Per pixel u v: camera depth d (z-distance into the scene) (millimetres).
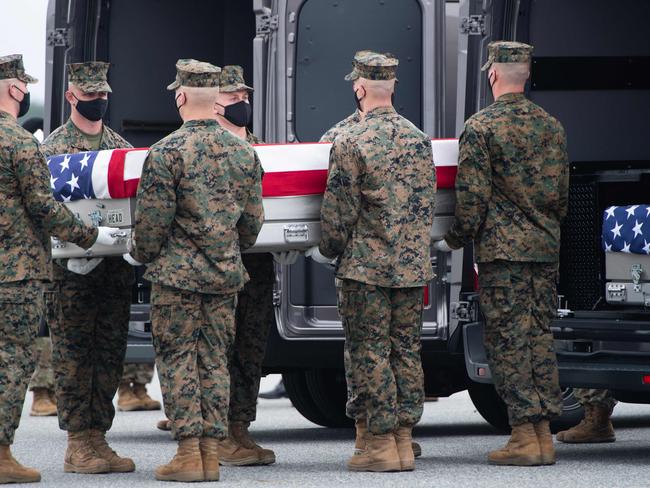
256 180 14102
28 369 13984
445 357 17844
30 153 13711
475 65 17000
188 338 13797
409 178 14578
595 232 17312
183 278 13625
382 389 14477
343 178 14328
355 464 14625
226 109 15711
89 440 15094
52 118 19375
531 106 15242
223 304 13977
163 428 20328
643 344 15461
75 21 19625
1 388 13773
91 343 15102
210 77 13852
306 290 17719
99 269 15078
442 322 17484
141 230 13586
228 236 13820
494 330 15211
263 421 22000
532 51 16922
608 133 17922
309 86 17734
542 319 15250
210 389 13867
